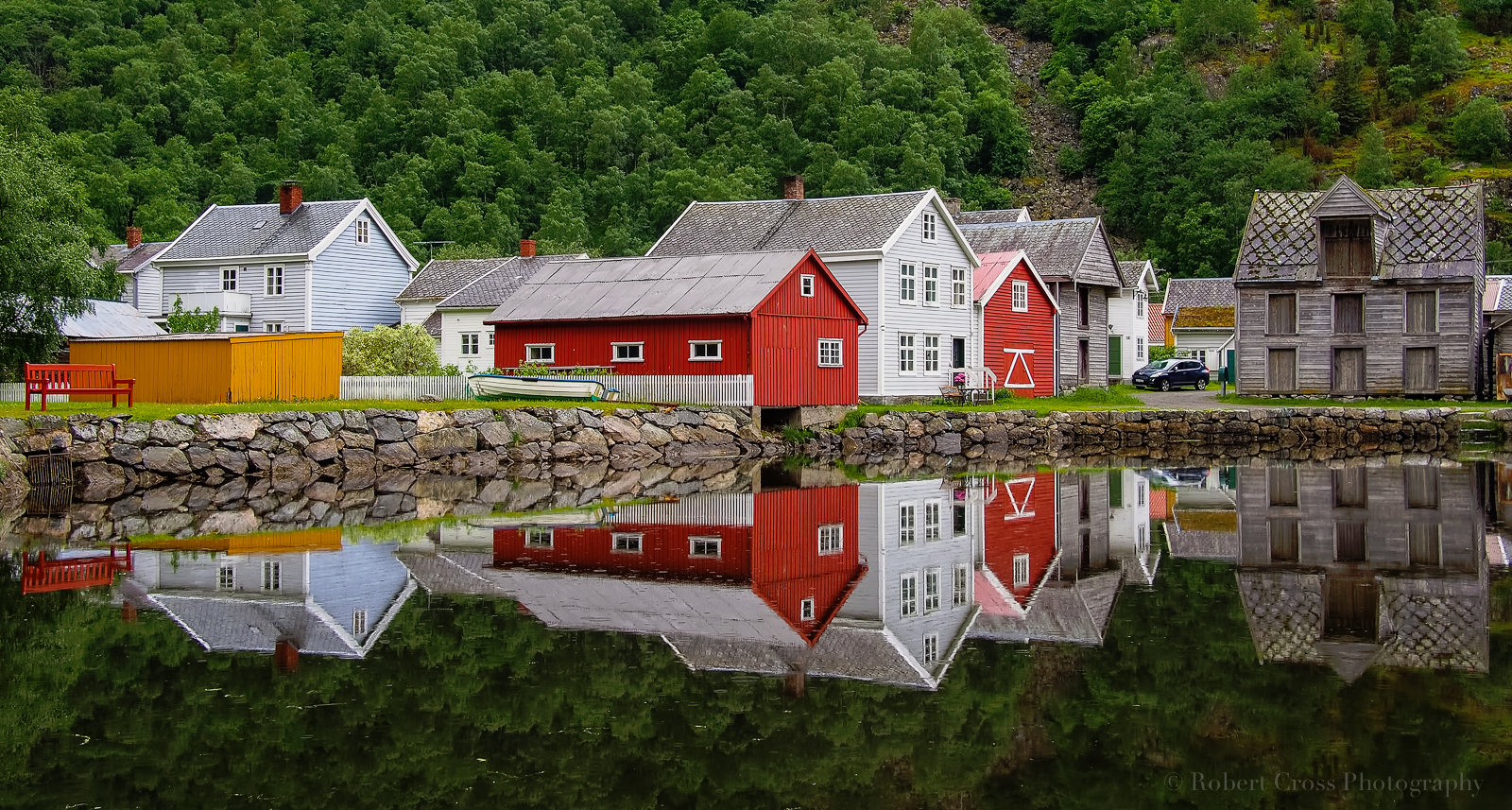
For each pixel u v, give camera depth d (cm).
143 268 7275
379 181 13238
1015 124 16425
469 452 4103
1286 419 5288
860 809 1177
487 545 2533
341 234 6631
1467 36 17525
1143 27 19588
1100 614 1955
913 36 18412
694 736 1372
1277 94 15838
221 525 2816
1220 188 13925
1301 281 5969
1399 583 2177
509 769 1272
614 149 13788
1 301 3994
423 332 5297
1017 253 6084
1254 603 2027
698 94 15062
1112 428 5259
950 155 14938
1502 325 5809
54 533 2675
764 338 4638
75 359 4306
